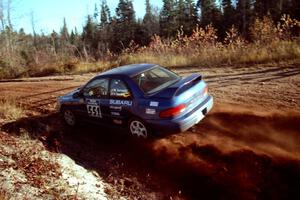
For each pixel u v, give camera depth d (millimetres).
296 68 11891
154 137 8078
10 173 6484
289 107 8492
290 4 51062
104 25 83000
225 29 62406
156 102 7340
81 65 20031
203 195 6371
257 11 58188
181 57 16703
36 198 5727
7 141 8258
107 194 6359
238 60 14555
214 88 11047
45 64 21844
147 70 8133
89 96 8820
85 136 9023
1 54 22891
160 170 7109
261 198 6121
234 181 6457
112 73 8320
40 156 7500
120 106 8062
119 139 8578
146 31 77562
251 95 9781
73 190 6152
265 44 15586
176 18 71125
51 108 11219
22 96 13328
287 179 6281
